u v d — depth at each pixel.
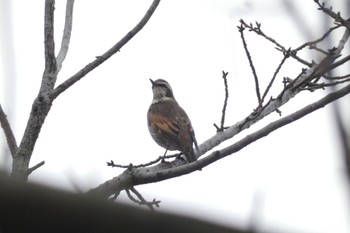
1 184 5.70
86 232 6.06
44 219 5.90
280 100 13.44
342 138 6.54
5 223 5.77
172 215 6.07
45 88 11.48
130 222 6.07
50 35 11.55
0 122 11.25
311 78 12.99
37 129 11.23
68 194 5.95
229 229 5.97
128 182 11.57
